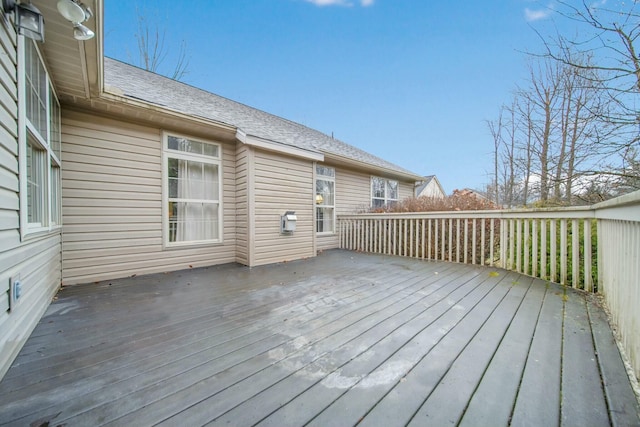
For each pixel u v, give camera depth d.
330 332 2.16
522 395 1.39
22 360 1.76
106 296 3.15
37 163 2.62
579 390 1.42
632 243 1.76
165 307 2.77
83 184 3.82
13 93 1.80
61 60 2.75
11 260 1.74
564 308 2.69
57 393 1.43
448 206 6.04
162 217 4.52
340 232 7.52
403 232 6.20
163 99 4.57
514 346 1.91
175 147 4.68
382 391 1.43
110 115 4.04
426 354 1.81
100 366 1.69
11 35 1.77
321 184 7.36
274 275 4.21
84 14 2.07
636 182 4.38
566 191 5.48
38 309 2.39
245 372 1.61
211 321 2.40
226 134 5.00
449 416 1.25
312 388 1.46
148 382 1.52
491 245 4.77
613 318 2.33
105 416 1.27
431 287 3.47
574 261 3.47
